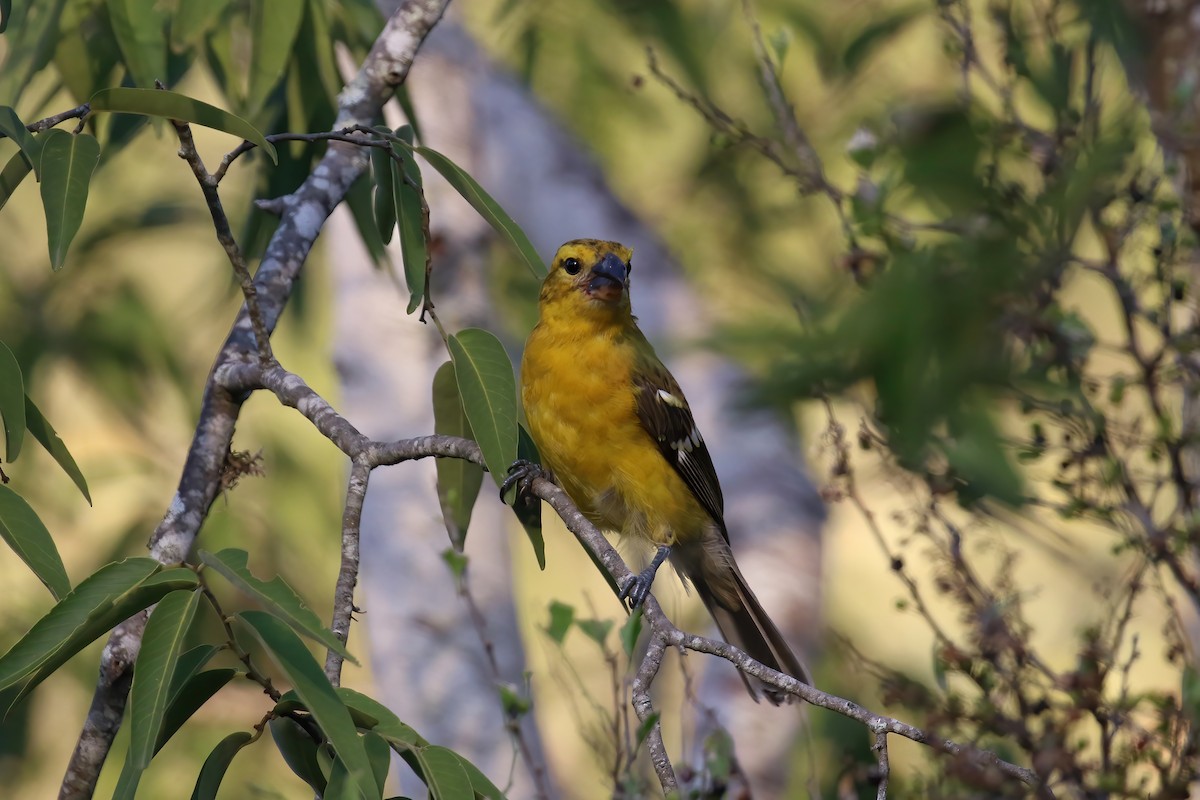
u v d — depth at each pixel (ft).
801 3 49.78
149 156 58.13
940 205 20.95
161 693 17.20
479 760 42.19
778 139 34.99
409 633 43.60
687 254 54.49
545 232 56.49
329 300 61.52
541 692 53.42
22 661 17.47
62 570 21.52
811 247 49.90
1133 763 26.30
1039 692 30.63
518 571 60.80
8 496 21.61
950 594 29.55
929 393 19.36
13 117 21.52
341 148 30.99
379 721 19.86
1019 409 26.40
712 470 35.50
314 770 21.44
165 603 17.97
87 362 55.42
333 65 39.32
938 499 28.55
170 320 59.06
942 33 33.19
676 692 47.50
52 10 36.50
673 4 52.54
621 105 56.39
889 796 30.83
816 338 19.99
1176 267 29.17
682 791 24.39
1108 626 28.04
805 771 41.52
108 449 56.65
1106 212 28.09
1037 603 34.47
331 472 57.21
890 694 28.55
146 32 32.58
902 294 19.19
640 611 21.01
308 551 56.03
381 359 45.75
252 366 27.22
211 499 27.61
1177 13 28.32
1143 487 31.32
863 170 26.48
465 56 49.88
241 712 50.29
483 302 47.88
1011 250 19.54
